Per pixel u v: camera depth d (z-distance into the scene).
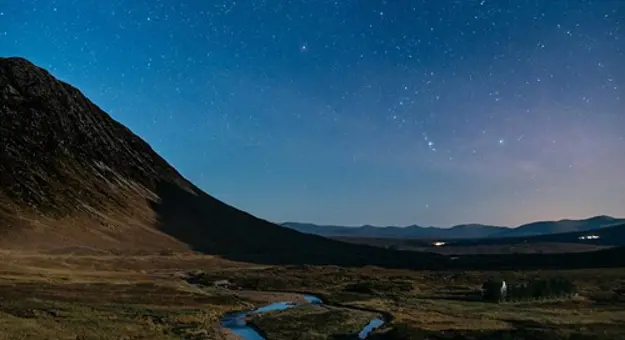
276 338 48.56
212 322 55.62
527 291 78.75
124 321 48.94
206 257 176.38
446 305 72.44
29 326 40.38
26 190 179.88
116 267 121.31
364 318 60.56
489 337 45.66
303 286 104.88
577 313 62.66
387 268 166.75
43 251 132.25
